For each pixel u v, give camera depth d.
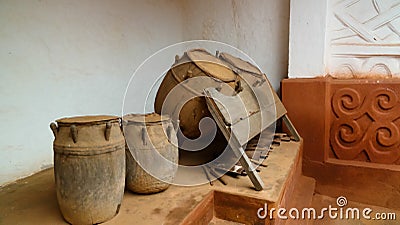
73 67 1.72
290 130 2.01
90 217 0.94
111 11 1.97
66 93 1.69
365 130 1.93
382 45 1.94
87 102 1.84
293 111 2.11
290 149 1.81
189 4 2.71
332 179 2.02
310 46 2.06
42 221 0.99
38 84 1.53
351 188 1.97
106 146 0.93
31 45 1.47
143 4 2.26
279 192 1.19
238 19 2.50
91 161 0.91
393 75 1.94
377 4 1.92
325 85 1.98
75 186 0.91
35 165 1.54
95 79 1.89
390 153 1.88
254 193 1.18
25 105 1.47
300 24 2.08
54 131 0.96
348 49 2.03
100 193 0.93
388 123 1.86
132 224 0.95
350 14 2.00
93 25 1.84
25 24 1.44
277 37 2.33
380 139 1.89
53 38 1.58
